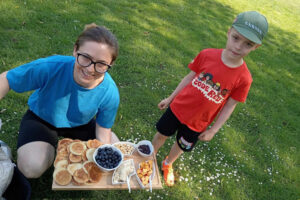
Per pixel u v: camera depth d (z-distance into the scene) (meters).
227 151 3.06
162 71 3.88
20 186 1.78
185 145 2.28
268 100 4.23
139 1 5.65
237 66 1.95
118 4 5.19
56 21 3.99
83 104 1.87
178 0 6.54
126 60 3.80
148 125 3.06
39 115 1.96
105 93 1.87
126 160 2.00
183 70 4.10
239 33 1.80
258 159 3.12
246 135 3.40
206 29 5.67
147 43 4.33
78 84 1.76
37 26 3.71
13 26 3.55
